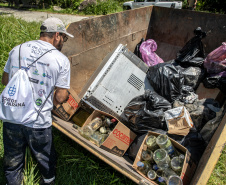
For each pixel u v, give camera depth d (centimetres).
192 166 176
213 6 1045
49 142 205
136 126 223
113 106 253
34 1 1266
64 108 237
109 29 309
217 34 335
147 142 192
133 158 213
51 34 191
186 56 321
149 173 179
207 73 306
